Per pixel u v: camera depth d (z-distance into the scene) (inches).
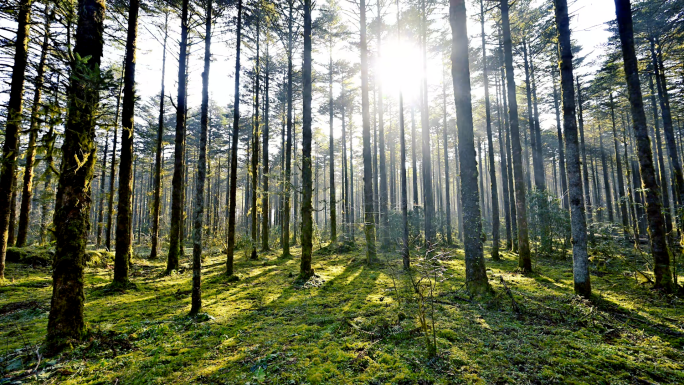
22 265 434.9
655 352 164.9
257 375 146.3
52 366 157.0
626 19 301.7
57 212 187.0
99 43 204.5
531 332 194.1
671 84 629.9
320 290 339.9
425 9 563.5
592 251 434.3
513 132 416.5
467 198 297.7
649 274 321.7
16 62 331.3
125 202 375.6
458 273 394.6
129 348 183.6
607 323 206.2
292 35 574.9
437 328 200.1
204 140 274.2
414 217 713.0
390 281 367.9
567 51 286.5
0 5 218.1
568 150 285.3
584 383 135.9
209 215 1055.0
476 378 140.8
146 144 860.0
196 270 255.9
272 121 960.9
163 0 402.9
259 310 267.0
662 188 724.7
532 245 629.0
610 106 747.4
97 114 196.9
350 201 1115.3
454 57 309.9
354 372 150.6
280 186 633.6
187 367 160.7
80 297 190.1
